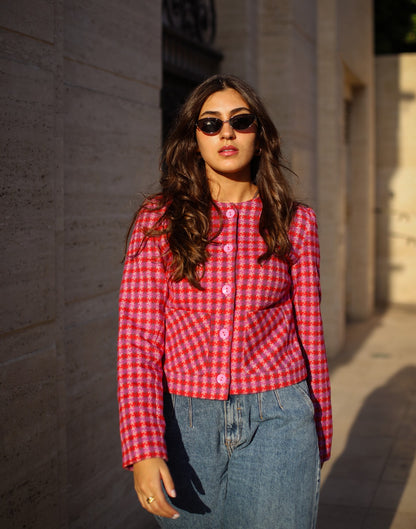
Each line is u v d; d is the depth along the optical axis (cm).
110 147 304
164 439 178
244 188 201
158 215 192
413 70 1005
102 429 300
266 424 184
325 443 205
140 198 331
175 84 477
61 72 254
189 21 510
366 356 720
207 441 183
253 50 575
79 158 279
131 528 327
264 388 185
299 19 618
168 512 166
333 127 709
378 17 1168
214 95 196
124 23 314
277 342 191
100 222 296
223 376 182
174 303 188
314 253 203
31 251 235
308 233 203
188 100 200
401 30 1175
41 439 243
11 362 226
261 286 189
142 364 179
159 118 352
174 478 185
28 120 233
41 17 240
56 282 253
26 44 232
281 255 192
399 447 449
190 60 500
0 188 219
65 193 270
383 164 1026
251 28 566
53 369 249
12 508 227
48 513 248
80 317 282
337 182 720
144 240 189
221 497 186
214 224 193
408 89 1008
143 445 170
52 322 249
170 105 466
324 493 379
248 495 182
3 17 220
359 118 948
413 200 1020
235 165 193
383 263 1039
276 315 193
